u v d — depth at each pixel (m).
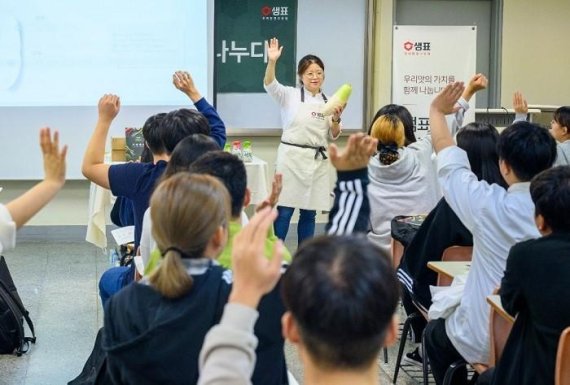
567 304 1.94
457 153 2.50
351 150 1.57
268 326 1.52
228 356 1.07
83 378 2.58
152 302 1.48
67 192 6.11
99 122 2.72
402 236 3.43
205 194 1.50
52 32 5.76
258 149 6.17
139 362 1.45
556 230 2.02
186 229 1.47
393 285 1.05
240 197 1.89
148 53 5.86
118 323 1.49
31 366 3.55
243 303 1.10
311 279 1.03
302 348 1.07
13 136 5.84
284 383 1.71
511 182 2.47
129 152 4.91
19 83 5.78
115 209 3.87
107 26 5.80
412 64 5.89
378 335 1.03
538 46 6.38
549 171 2.07
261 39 6.01
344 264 1.04
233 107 6.06
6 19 5.70
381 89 6.17
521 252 2.03
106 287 2.85
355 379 1.04
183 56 5.89
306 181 5.28
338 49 6.09
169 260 1.46
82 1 5.76
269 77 5.20
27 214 1.75
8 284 3.76
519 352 2.08
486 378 2.37
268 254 1.66
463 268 2.93
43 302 4.50
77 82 5.83
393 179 3.69
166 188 1.51
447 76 5.90
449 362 2.78
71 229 6.15
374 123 3.78
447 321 2.69
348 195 1.59
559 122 4.20
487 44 6.46
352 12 6.07
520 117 4.08
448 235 3.10
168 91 5.91
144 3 5.82
